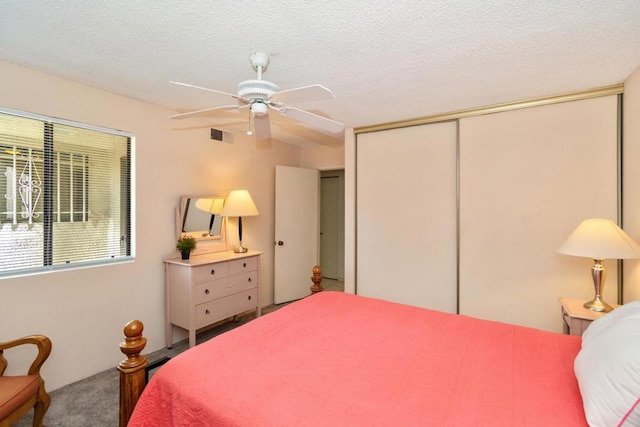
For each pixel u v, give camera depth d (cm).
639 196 209
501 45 180
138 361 143
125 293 273
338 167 470
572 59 198
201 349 152
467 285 297
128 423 130
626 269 231
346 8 146
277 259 435
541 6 145
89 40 178
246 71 216
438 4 143
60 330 233
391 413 107
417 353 153
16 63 209
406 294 330
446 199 309
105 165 263
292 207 452
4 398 158
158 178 297
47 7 148
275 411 108
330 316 203
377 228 348
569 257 256
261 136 233
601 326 136
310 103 279
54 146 234
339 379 129
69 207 243
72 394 226
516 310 276
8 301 209
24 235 221
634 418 91
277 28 163
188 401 118
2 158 211
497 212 283
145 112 284
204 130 340
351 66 206
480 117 290
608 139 242
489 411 108
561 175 258
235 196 346
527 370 136
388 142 342
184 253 301
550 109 261
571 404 112
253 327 182
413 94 257
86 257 253
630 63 203
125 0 142
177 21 158
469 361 145
